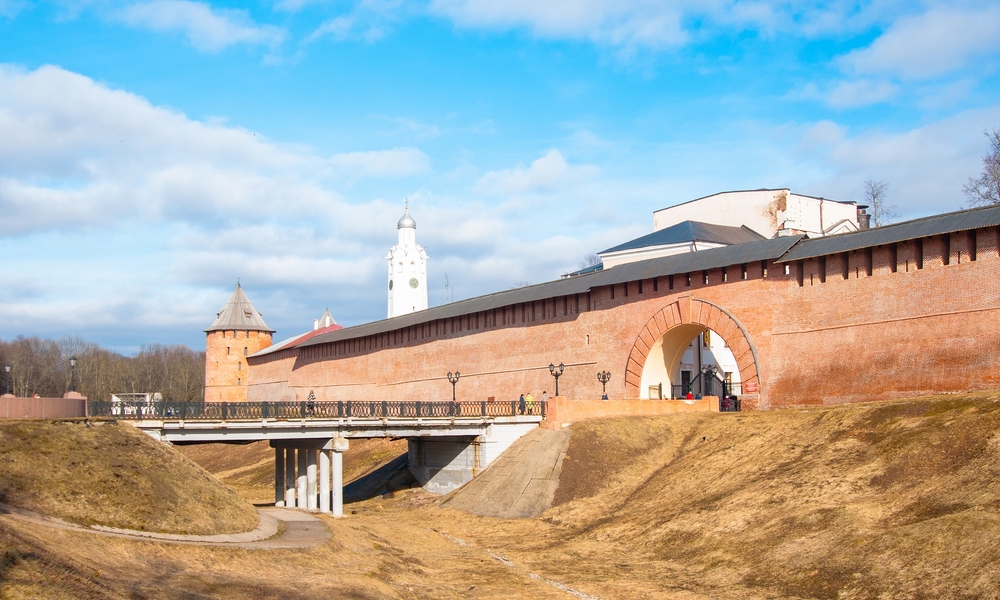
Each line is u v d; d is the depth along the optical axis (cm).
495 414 5275
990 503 2475
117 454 2916
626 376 5472
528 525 3944
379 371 8256
